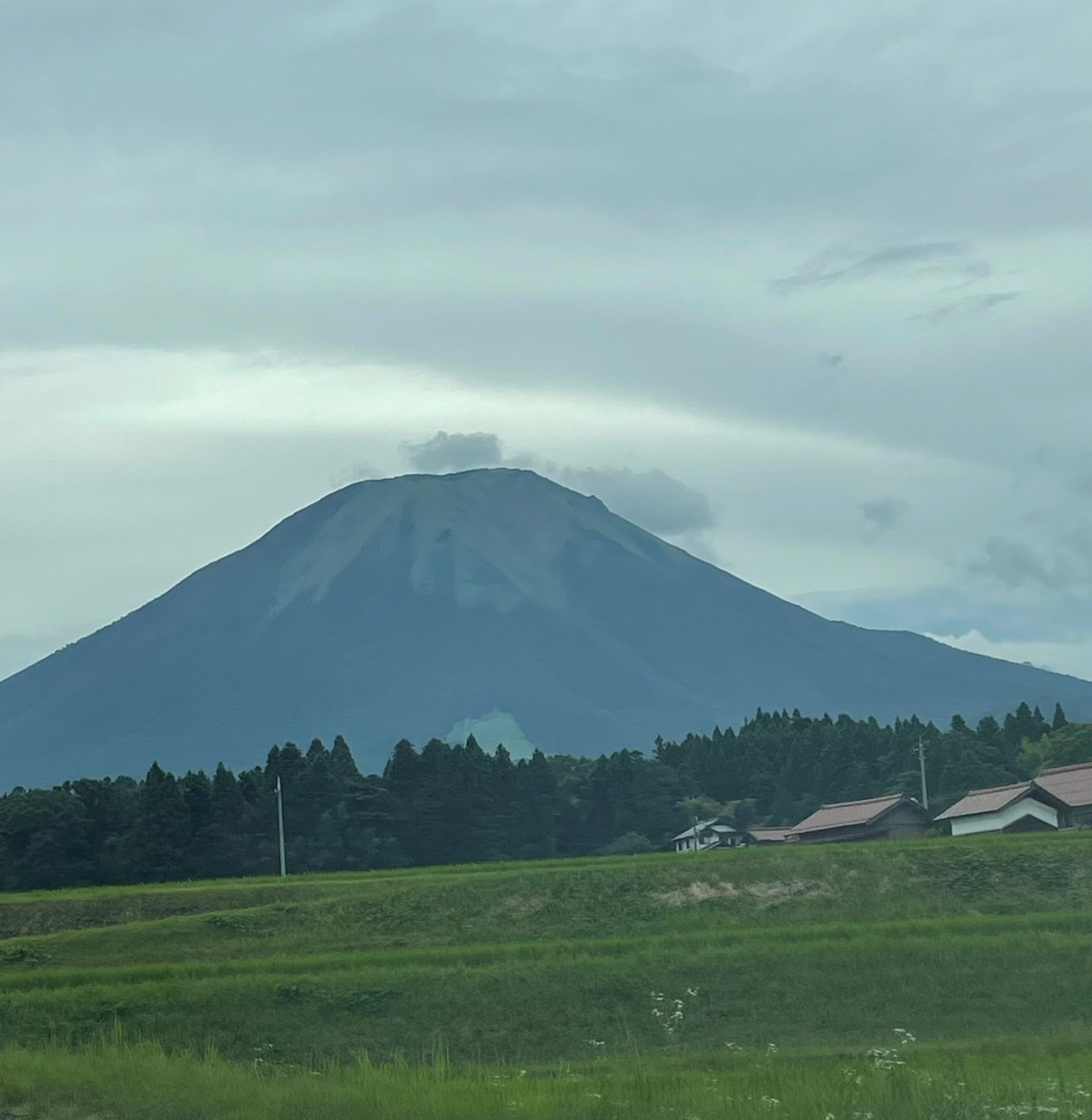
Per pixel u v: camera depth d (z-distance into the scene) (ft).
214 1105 109.50
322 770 574.15
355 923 295.89
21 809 521.65
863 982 211.82
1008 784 633.20
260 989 212.02
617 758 641.40
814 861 312.91
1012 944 223.71
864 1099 112.06
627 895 301.84
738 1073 144.66
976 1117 104.94
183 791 542.57
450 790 584.40
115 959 277.64
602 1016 204.33
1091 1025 194.59
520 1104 110.01
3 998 211.41
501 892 306.14
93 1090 116.98
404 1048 195.62
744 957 219.82
